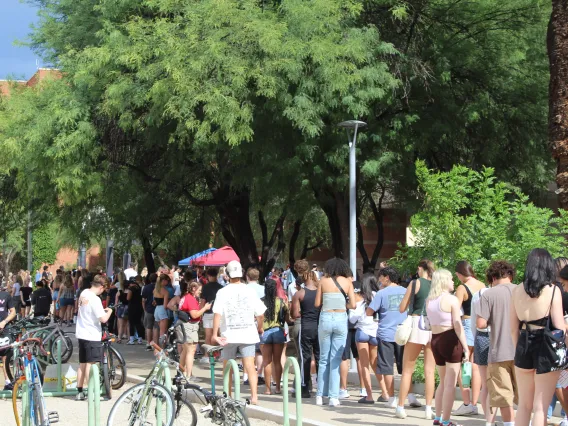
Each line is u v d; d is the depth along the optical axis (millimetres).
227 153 18172
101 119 20406
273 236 27203
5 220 30922
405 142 18812
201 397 8844
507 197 20781
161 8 17797
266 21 16609
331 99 16672
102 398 12797
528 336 7078
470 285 10203
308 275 11984
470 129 20359
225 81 16422
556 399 9750
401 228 32219
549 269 7102
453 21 19734
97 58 18359
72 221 26344
